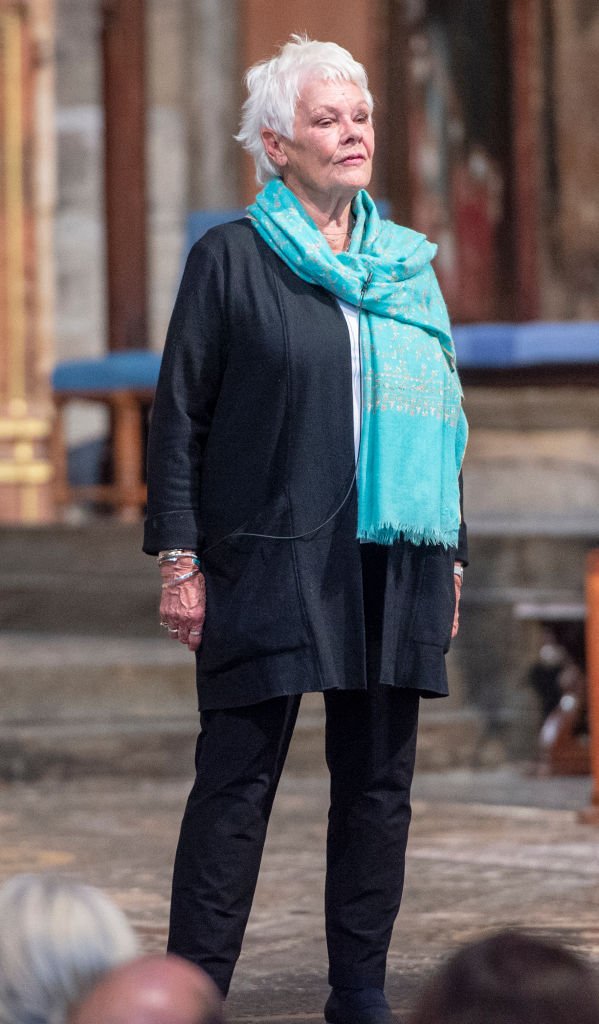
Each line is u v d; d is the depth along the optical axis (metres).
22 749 15.07
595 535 18.19
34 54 28.50
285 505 6.03
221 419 6.11
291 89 6.25
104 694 16.47
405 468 6.11
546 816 12.95
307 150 6.23
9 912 2.21
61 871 10.36
